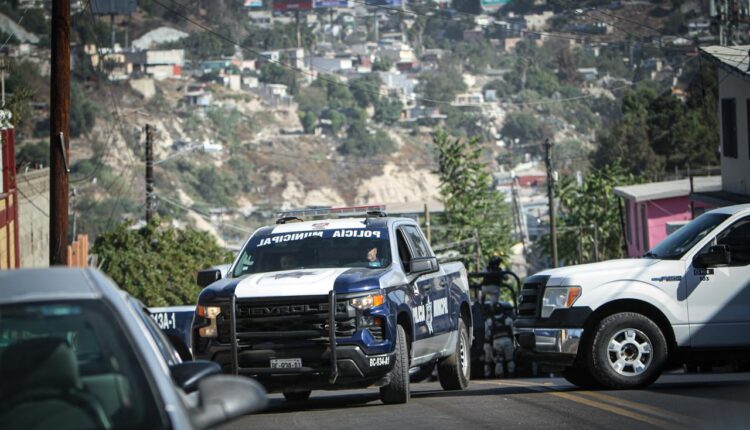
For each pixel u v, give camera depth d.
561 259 131.00
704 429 16.84
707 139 170.75
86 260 81.44
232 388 8.15
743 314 23.00
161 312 30.16
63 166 40.91
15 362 7.84
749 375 28.38
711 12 80.25
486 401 22.03
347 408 22.34
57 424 7.44
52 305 8.11
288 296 21.14
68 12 40.88
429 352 24.47
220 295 21.50
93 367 7.79
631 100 180.50
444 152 130.38
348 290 21.19
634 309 23.28
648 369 22.88
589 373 25.36
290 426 19.20
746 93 55.75
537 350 23.59
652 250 24.59
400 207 184.50
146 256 92.81
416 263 23.25
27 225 75.81
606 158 172.38
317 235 23.61
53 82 40.81
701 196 60.00
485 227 127.31
